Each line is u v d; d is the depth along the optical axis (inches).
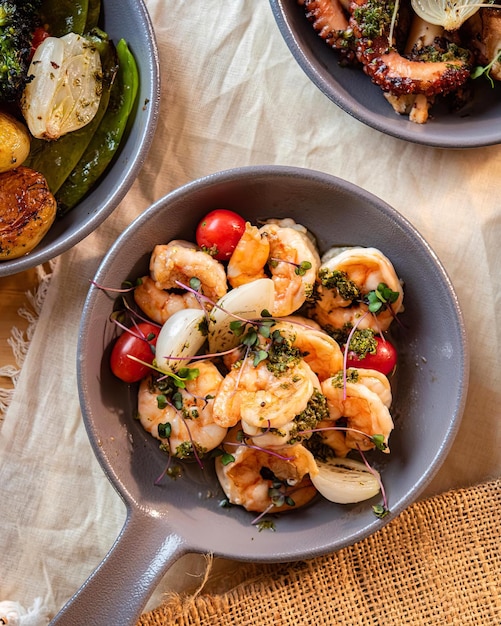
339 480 21.2
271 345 21.0
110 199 21.0
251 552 20.9
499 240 23.1
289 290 21.3
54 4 21.4
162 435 21.2
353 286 21.5
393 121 21.9
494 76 22.0
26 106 20.9
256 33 23.1
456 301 21.1
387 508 21.2
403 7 22.2
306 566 22.4
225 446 21.6
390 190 23.2
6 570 23.0
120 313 21.6
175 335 20.8
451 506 22.8
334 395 21.0
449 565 22.6
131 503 21.0
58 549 23.1
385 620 22.3
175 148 23.2
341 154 23.2
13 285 23.0
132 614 20.3
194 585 23.0
